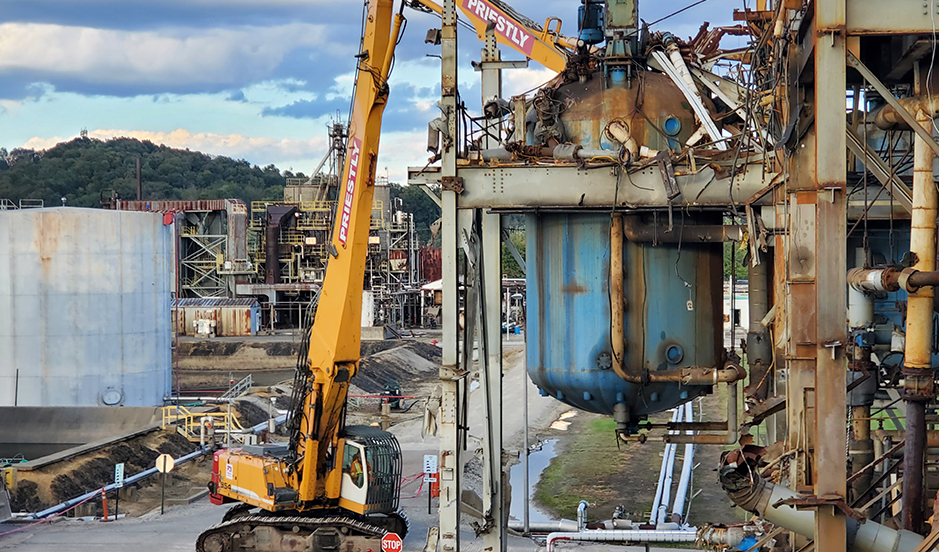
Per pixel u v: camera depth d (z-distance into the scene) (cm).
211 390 7275
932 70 1423
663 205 1828
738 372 1900
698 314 1934
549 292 1984
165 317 5794
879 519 1870
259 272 11594
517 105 2009
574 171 1852
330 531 2625
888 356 1925
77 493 3678
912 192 1528
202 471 4222
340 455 2639
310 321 2622
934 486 1862
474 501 3438
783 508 1504
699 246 1934
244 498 2736
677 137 1980
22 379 5266
